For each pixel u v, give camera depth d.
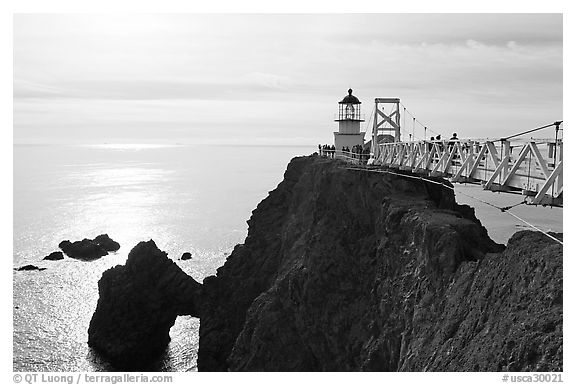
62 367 52.75
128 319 57.94
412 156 35.19
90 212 125.75
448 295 27.67
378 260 36.47
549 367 19.03
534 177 20.42
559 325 19.77
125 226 110.38
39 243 93.75
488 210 74.12
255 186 181.12
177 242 96.94
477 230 31.33
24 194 153.50
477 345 23.06
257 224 60.62
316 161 56.66
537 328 20.42
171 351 59.44
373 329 34.44
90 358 54.97
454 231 30.08
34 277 74.69
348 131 66.50
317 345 38.81
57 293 69.31
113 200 145.88
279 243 56.81
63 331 59.50
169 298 60.97
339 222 42.31
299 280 41.81
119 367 54.84
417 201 37.34
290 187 61.50
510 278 23.86
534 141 19.98
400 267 33.28
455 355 24.25
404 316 30.75
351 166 45.56
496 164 23.16
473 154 25.92
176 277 61.91
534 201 19.78
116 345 55.69
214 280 58.91
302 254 46.62
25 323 60.34
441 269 29.08
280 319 42.31
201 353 53.56
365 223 40.56
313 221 46.59
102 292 60.03
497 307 23.56
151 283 61.22
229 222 115.12
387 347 31.88
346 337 36.81
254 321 45.34
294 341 41.16
